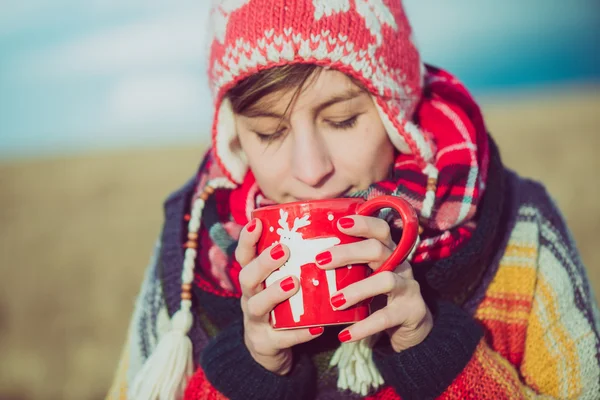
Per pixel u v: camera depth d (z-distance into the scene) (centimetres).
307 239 160
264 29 177
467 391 177
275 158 191
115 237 962
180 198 236
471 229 197
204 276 214
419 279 193
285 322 164
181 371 203
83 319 632
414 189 197
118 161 1775
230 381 186
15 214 1249
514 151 1223
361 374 188
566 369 192
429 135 208
